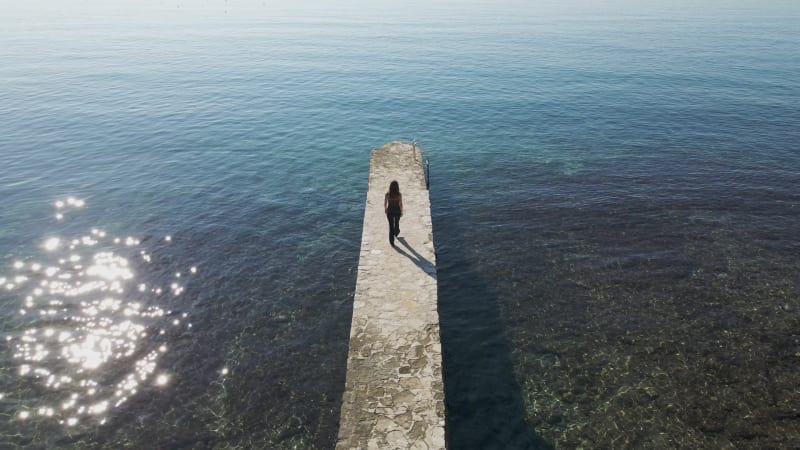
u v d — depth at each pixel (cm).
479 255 1919
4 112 3978
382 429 972
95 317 1541
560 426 1172
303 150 3188
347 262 1888
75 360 1361
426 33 9800
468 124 3759
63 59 6656
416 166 2377
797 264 1798
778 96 4319
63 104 4272
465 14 14812
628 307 1590
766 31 9169
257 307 1611
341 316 1576
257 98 4588
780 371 1311
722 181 2558
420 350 1184
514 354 1405
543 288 1702
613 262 1844
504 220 2202
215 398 1252
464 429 1170
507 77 5431
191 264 1852
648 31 9456
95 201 2378
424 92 4809
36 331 1470
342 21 13075
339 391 1282
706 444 1112
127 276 1766
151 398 1248
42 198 2402
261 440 1140
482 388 1291
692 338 1441
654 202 2336
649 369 1332
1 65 6125
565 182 2612
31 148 3134
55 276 1755
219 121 3816
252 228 2141
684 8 15888
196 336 1473
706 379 1292
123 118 3869
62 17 14438
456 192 2528
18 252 1905
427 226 1778
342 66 6275
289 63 6525
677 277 1738
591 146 3186
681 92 4575
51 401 1226
